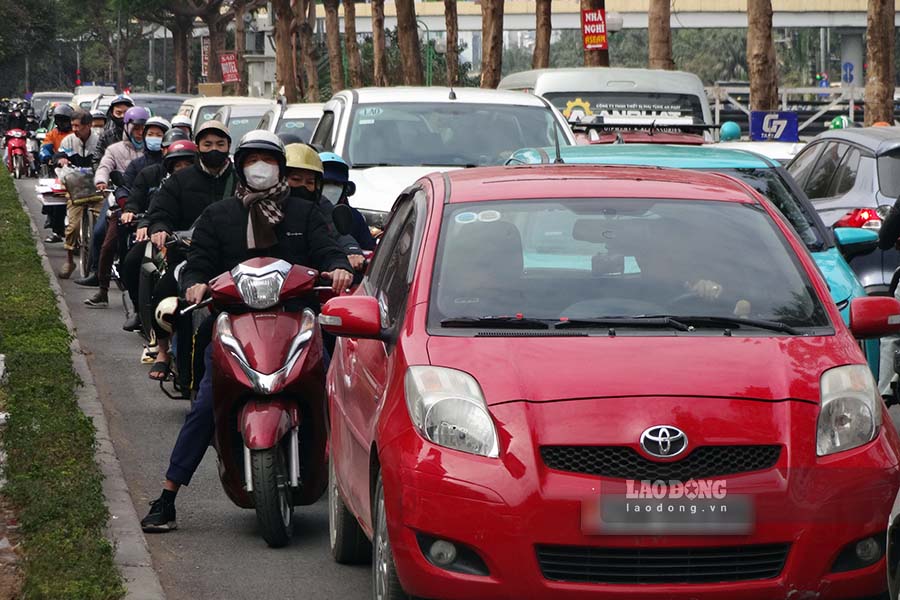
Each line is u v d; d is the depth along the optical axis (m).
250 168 11.64
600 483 7.69
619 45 196.50
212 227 11.80
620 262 9.29
